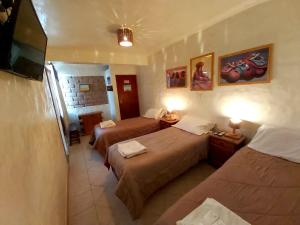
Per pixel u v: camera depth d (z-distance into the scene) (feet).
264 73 6.25
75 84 15.79
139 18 6.77
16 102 2.88
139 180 5.55
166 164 6.32
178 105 11.30
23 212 2.27
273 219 3.01
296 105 5.64
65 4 5.28
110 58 11.67
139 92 16.61
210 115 8.98
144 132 11.41
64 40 8.52
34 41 3.64
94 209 5.88
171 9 6.26
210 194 3.78
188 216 3.10
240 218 2.99
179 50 10.19
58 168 5.93
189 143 7.30
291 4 5.32
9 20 2.46
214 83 8.38
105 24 7.04
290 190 3.72
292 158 4.83
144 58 13.23
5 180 1.94
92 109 16.98
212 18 7.54
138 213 5.27
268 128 6.12
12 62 2.42
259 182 4.08
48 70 9.55
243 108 7.25
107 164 7.82
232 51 7.27
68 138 13.07
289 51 5.55
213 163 8.02
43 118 5.05
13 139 2.39
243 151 5.75
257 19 6.21
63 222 4.82
